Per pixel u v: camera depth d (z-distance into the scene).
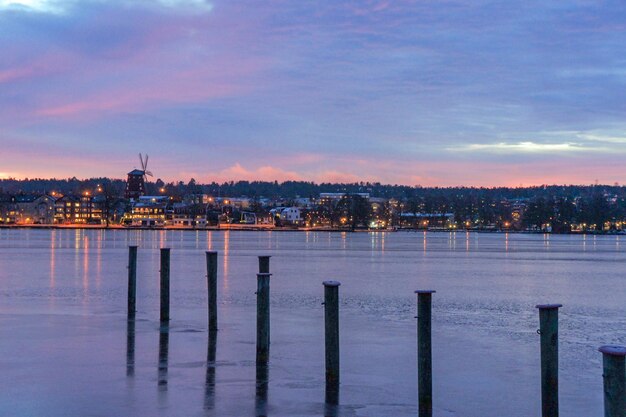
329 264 108.00
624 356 15.17
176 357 30.94
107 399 24.30
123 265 92.75
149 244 178.62
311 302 53.22
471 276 86.62
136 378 27.11
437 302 56.16
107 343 33.75
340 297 58.44
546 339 19.97
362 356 32.84
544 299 59.50
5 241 187.88
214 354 31.70
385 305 52.44
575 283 77.94
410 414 23.70
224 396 25.00
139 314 43.59
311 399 25.00
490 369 30.95
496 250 176.12
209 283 37.66
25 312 44.28
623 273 95.25
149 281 68.00
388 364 31.11
